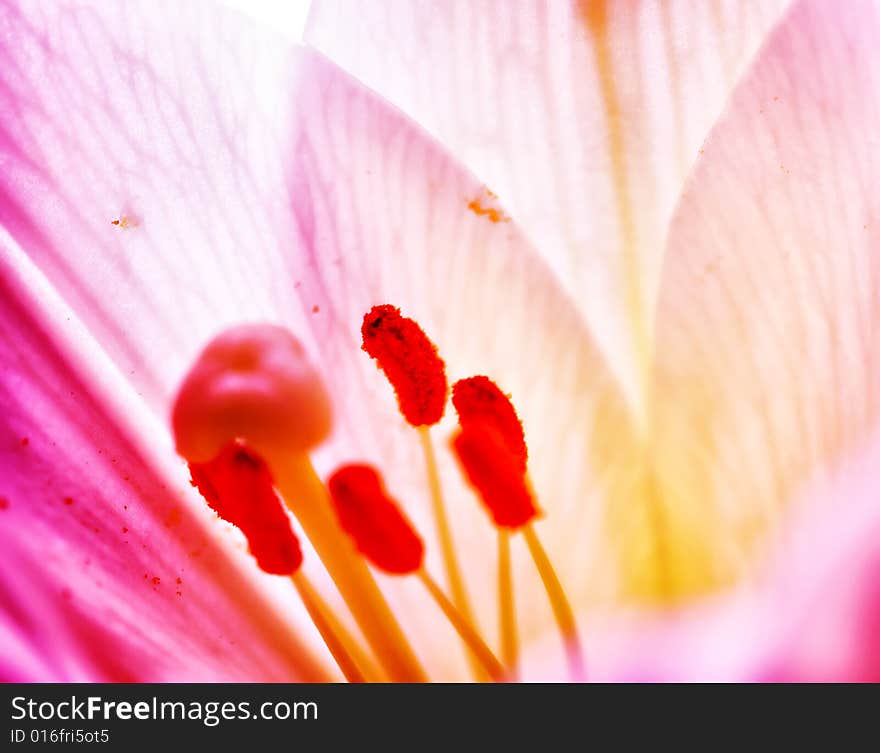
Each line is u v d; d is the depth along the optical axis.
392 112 0.31
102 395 0.31
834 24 0.31
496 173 0.31
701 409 0.31
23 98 0.31
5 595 0.30
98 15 0.31
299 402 0.31
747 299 0.31
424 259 0.31
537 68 0.31
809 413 0.31
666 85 0.31
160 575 0.31
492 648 0.32
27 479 0.31
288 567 0.31
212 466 0.31
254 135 0.31
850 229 0.31
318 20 0.31
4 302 0.31
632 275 0.31
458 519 0.32
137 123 0.31
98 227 0.31
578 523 0.32
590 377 0.32
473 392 0.31
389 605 0.32
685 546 0.32
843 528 0.31
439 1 0.31
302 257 0.31
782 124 0.31
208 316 0.31
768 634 0.31
